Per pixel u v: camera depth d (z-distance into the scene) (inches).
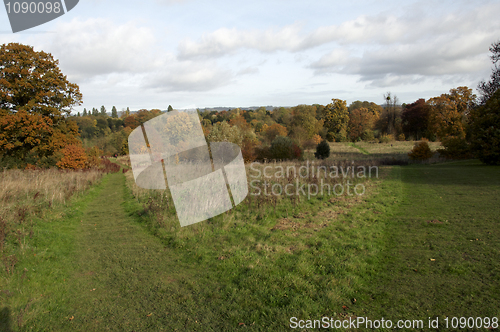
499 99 720.3
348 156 1435.8
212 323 134.8
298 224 275.4
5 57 932.6
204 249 225.6
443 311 131.9
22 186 417.7
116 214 389.7
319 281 166.4
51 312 145.8
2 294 153.5
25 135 928.9
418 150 1079.0
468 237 217.3
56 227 297.4
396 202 358.3
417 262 184.2
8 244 217.9
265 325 131.2
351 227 261.4
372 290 156.6
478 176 535.2
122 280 183.9
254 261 195.5
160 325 134.3
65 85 1081.4
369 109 3366.1
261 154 1112.2
